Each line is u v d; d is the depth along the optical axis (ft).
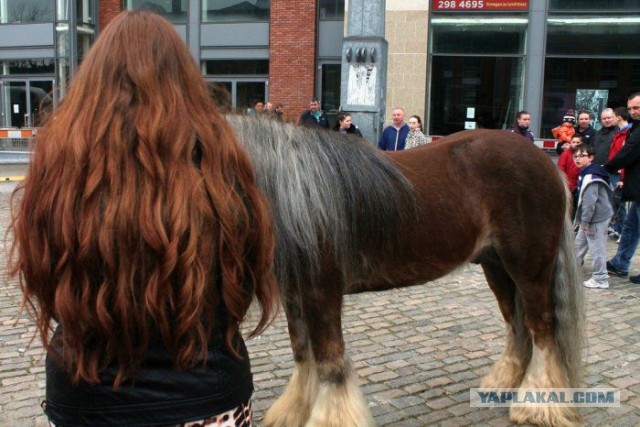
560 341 9.86
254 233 4.08
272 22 53.72
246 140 6.81
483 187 9.21
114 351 3.78
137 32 4.04
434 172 8.82
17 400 10.83
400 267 8.39
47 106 4.45
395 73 46.47
